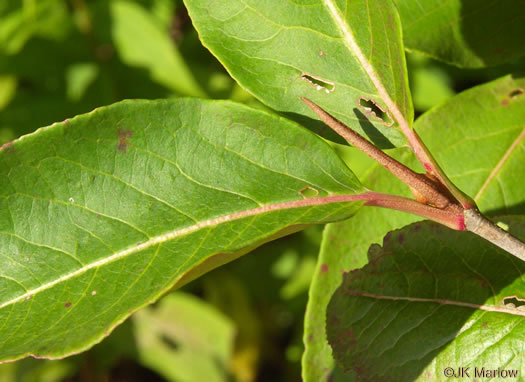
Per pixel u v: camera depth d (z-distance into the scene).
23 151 0.20
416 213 0.19
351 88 0.20
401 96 0.20
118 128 0.20
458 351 0.20
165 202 0.20
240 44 0.20
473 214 0.19
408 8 0.23
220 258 0.19
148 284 0.19
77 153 0.20
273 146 0.20
